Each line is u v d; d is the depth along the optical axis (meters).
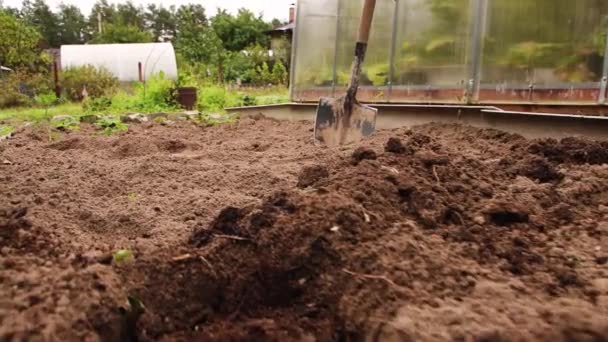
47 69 16.59
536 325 1.21
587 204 2.10
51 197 2.48
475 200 1.97
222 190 2.73
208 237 1.58
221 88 11.80
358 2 6.10
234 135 5.34
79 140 4.75
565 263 1.56
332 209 1.56
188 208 2.33
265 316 1.35
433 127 4.47
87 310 1.21
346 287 1.36
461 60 4.88
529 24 4.29
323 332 1.27
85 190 2.73
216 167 3.32
